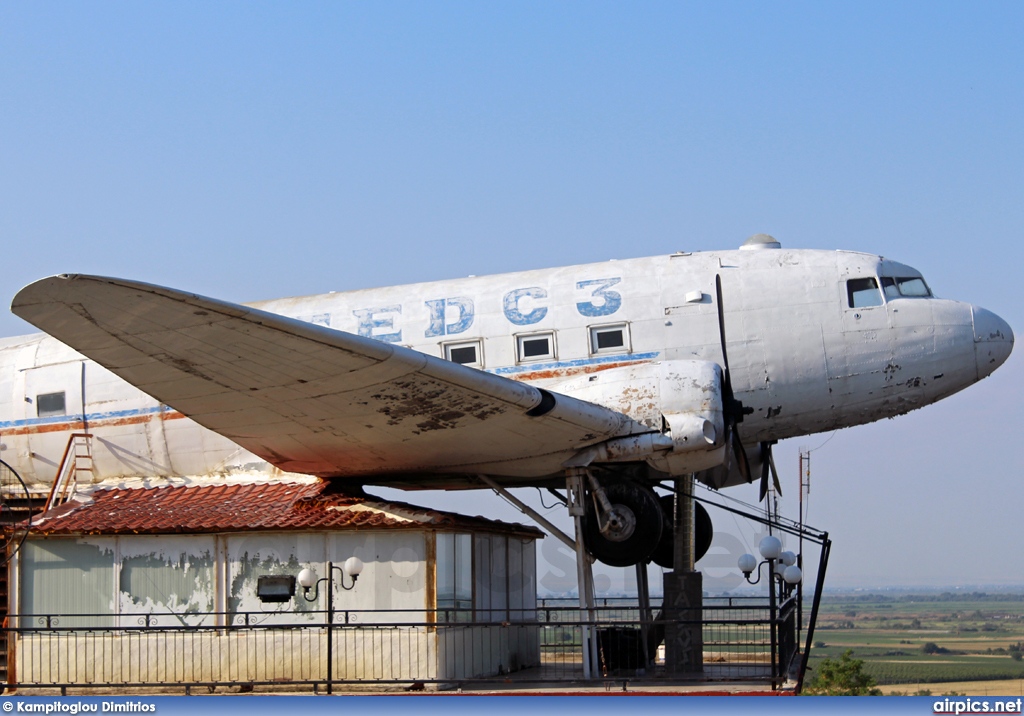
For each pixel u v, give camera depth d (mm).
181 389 13141
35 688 14523
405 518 14422
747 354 15961
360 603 14344
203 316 11117
